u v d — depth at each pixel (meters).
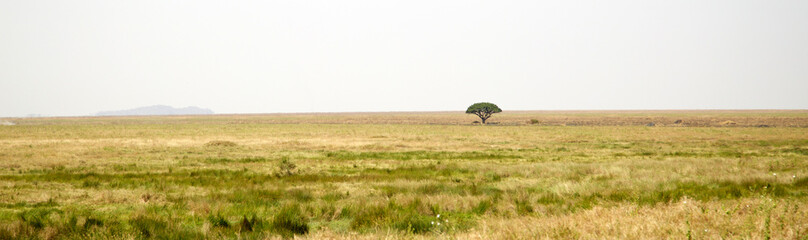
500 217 9.18
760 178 14.46
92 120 164.12
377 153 30.00
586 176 17.44
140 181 16.53
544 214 9.15
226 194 13.12
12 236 8.05
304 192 13.41
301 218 9.76
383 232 7.94
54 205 11.84
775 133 54.88
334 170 20.55
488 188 14.49
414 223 8.77
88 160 24.69
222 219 9.42
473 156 27.70
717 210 7.64
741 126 84.50
